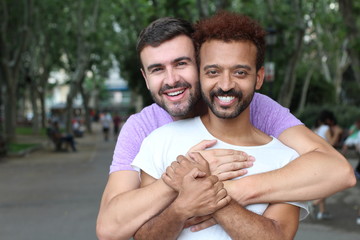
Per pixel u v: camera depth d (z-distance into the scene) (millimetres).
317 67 33031
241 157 2014
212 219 1956
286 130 2320
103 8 28922
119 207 2000
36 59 38531
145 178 2123
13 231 7016
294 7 17203
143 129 2344
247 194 1949
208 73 1997
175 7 14484
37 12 27250
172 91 2176
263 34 2031
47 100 95125
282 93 18328
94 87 48906
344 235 6586
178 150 2084
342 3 12805
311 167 2002
